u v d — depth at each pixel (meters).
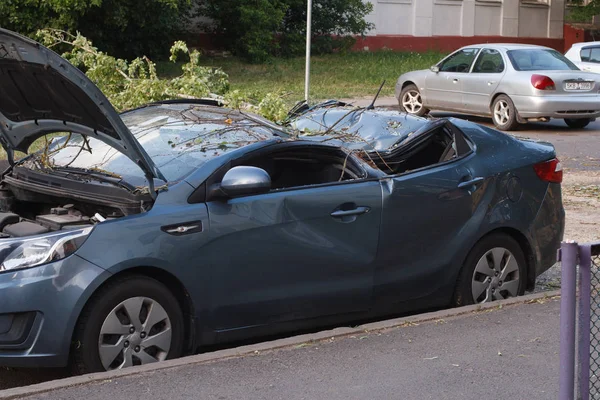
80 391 4.96
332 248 6.20
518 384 5.29
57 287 5.15
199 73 12.59
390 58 36.69
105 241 5.29
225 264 5.74
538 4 45.84
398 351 5.78
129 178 5.89
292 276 6.06
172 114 6.91
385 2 40.03
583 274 3.85
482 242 6.98
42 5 24.70
